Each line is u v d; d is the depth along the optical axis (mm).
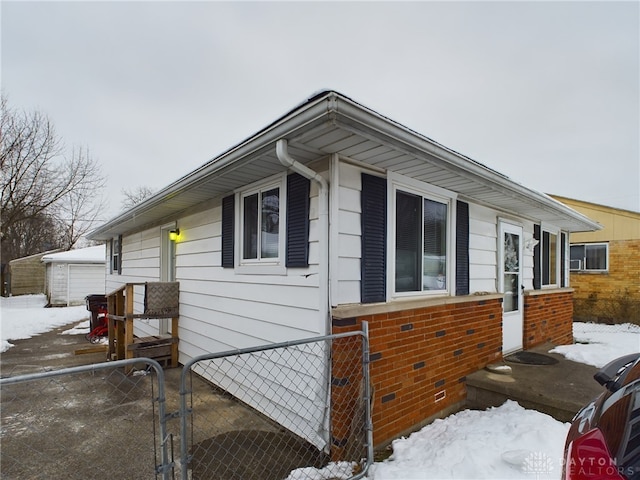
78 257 16156
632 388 1953
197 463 2828
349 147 2740
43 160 14844
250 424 3520
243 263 4109
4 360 6492
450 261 4074
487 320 4559
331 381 2857
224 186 4102
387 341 3164
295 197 3305
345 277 2971
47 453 2994
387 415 3121
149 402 4094
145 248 7324
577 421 2113
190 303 5301
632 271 10445
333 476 2568
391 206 3352
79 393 4445
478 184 3834
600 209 11039
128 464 2824
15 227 18375
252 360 3873
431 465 2617
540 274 6219
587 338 8000
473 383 4016
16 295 19156
